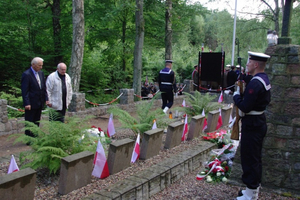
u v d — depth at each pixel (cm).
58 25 1452
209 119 712
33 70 613
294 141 399
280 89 407
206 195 415
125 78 1844
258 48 2533
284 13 423
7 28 1290
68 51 1423
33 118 623
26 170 322
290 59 404
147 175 421
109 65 1798
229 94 1448
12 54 1411
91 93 1560
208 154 582
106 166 420
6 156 514
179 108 831
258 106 348
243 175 371
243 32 2458
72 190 373
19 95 1304
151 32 1802
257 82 343
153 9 1531
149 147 509
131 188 376
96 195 354
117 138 650
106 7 1492
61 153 393
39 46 1495
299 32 2317
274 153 409
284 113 404
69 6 1564
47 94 633
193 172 517
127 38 1730
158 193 428
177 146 591
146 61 2289
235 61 2648
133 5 1247
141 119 638
